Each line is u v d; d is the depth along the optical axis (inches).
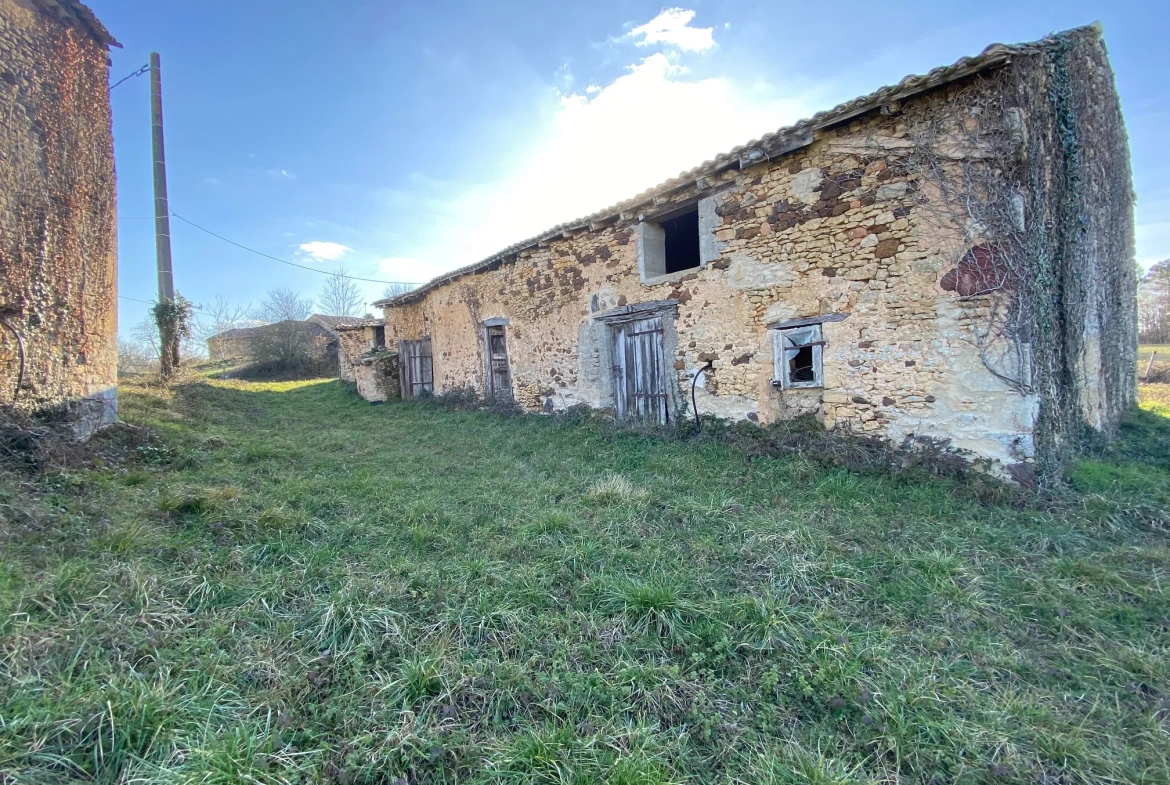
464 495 193.8
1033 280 179.9
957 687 91.9
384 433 339.0
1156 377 509.0
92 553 123.8
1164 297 717.3
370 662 98.0
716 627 108.4
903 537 152.4
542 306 367.6
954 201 190.5
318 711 85.7
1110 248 287.6
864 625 110.9
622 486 192.9
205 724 78.1
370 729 81.8
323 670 94.5
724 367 263.7
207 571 123.3
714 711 88.7
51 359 207.8
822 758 76.7
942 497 179.0
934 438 198.1
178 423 287.4
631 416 313.1
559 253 351.6
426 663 93.6
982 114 182.7
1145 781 74.6
